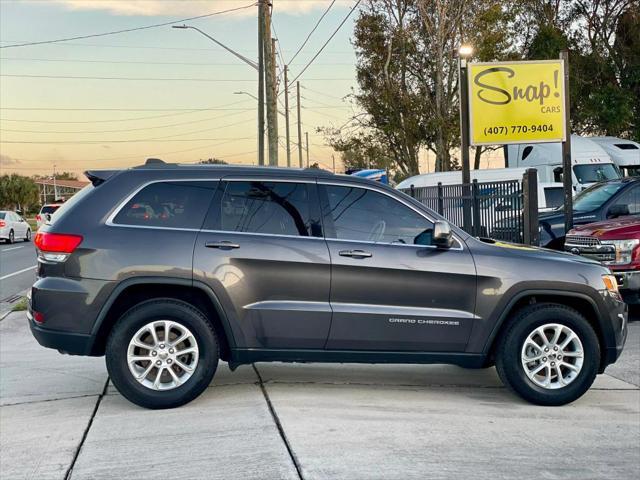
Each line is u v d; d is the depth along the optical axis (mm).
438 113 33344
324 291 5383
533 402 5516
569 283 5566
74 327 5148
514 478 4023
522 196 10633
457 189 13664
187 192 5473
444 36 32906
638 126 34250
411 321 5445
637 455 4434
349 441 4566
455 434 4762
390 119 36031
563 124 12922
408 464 4188
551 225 11328
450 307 5504
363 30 35906
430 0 33188
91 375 6535
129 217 5355
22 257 23812
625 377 6504
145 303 5227
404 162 37438
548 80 12930
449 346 5516
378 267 5426
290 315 5336
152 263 5219
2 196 83688
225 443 4512
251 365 6789
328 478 3961
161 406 5223
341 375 6422
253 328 5324
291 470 4066
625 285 8977
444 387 6066
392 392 5855
